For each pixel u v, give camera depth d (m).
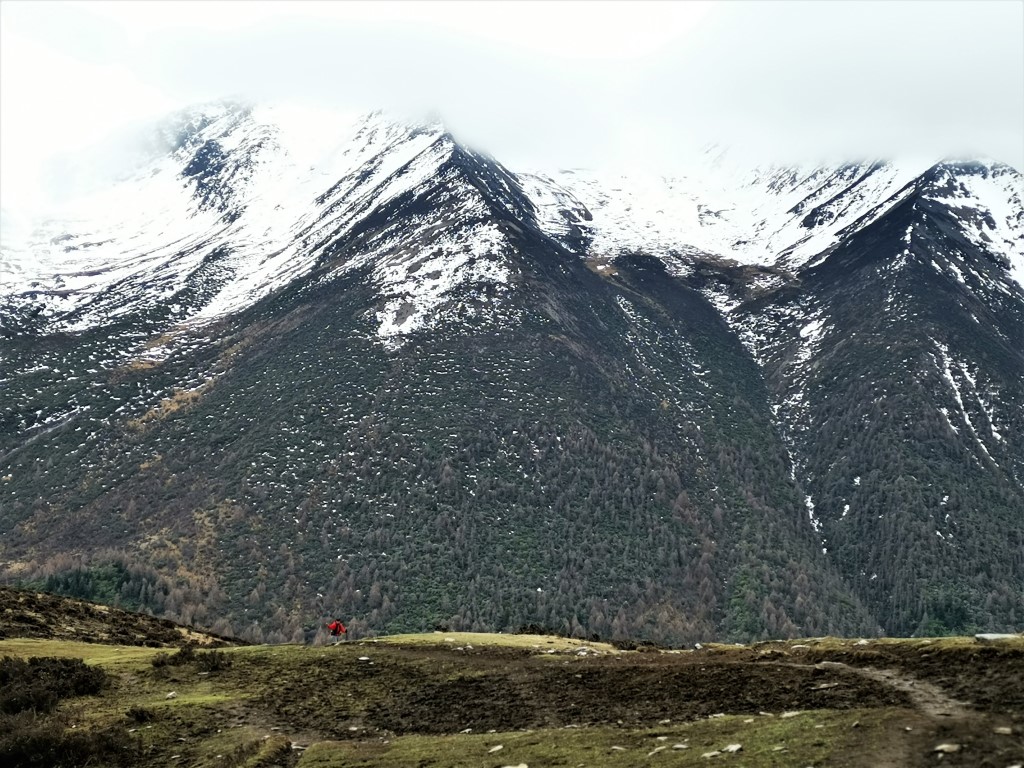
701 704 28.42
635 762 22.55
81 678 38.09
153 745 30.72
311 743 30.00
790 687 28.45
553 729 27.73
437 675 38.06
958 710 22.48
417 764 25.42
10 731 31.00
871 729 21.36
